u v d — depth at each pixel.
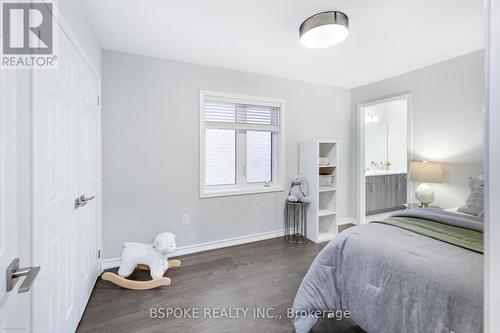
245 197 3.14
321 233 3.46
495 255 0.50
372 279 1.37
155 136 2.60
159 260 2.20
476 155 2.51
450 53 2.55
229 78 2.97
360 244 1.50
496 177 0.50
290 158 3.44
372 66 2.91
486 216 0.52
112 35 2.13
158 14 1.82
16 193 0.84
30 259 0.97
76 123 1.57
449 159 2.71
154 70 2.58
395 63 2.82
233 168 3.17
